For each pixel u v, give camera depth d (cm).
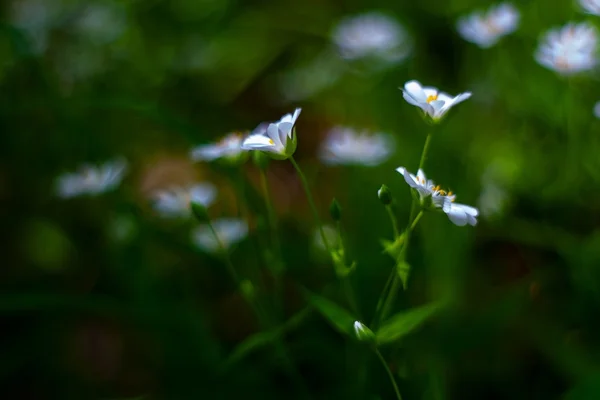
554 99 51
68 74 61
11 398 48
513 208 50
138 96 61
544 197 50
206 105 61
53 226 54
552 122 51
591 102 50
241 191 46
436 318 46
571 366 44
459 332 45
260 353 47
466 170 51
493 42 50
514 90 53
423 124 54
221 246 43
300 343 46
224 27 65
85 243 53
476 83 55
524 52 53
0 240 54
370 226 49
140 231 48
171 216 47
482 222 50
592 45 47
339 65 60
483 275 49
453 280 47
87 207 53
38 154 55
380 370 44
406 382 44
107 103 50
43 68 59
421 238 48
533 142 52
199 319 46
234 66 64
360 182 51
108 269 51
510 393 45
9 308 46
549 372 46
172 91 62
